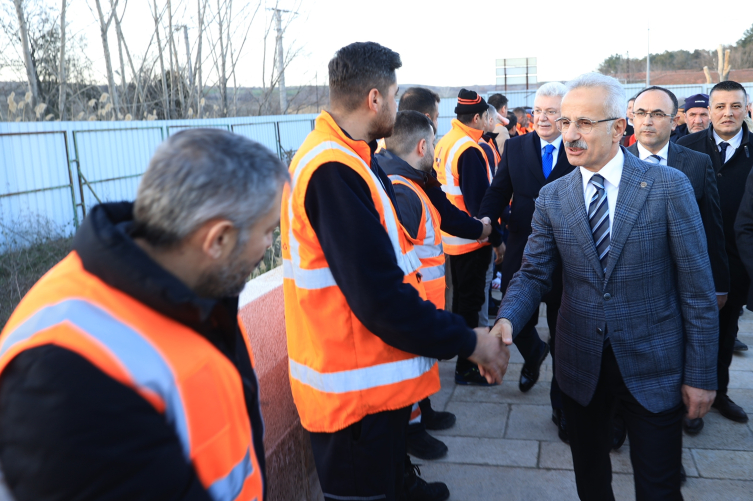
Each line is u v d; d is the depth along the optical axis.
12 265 5.99
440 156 4.31
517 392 3.85
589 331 1.98
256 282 2.63
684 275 1.89
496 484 2.84
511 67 28.20
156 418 0.82
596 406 2.05
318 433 1.96
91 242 0.87
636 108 3.13
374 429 1.89
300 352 1.96
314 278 1.82
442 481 2.88
